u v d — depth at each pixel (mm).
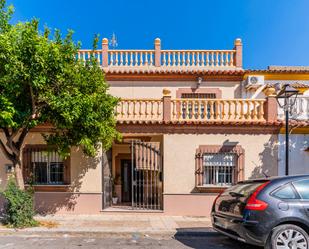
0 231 8703
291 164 11523
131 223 9938
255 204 6191
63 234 8688
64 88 9000
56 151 11711
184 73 13984
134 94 14164
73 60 9375
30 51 7906
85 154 11250
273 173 11500
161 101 11883
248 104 11812
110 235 8648
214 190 11375
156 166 11891
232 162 11672
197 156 11562
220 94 14141
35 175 11727
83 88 9531
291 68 15516
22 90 8766
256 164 11555
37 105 9312
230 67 14430
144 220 10469
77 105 8750
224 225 6922
